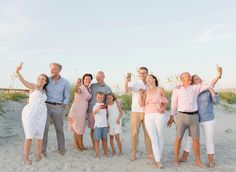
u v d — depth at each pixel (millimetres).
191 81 7328
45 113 7117
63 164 7004
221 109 16391
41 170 6574
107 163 7199
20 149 8172
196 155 7086
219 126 13453
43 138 7469
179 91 7008
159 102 6988
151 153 7617
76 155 7746
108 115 7914
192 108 6887
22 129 10531
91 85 8156
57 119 7629
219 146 9492
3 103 12406
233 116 15594
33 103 6988
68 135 10219
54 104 7566
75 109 8008
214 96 6875
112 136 7938
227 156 8203
